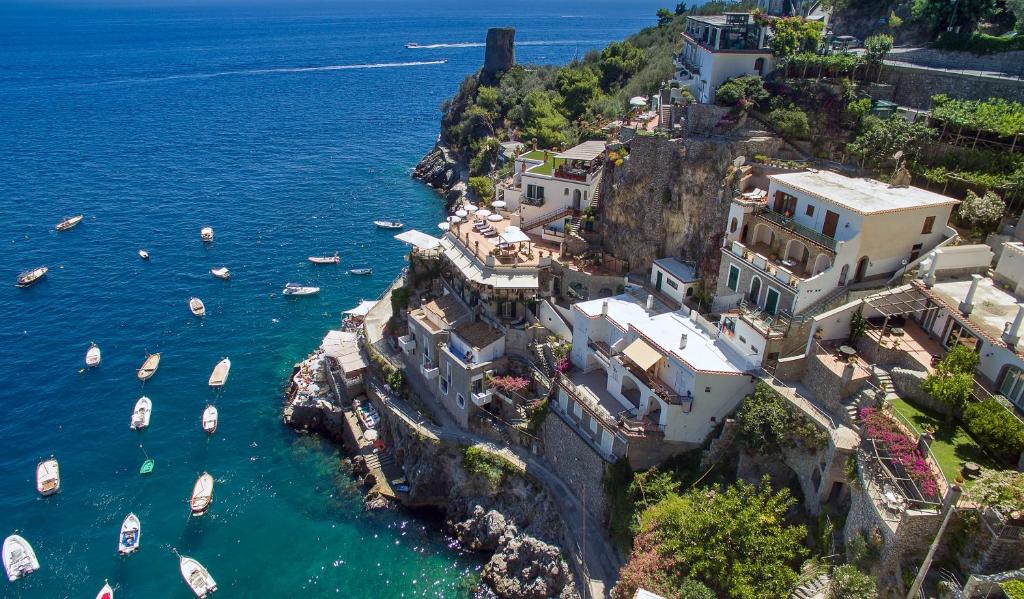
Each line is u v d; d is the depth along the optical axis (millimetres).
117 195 139750
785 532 42875
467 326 66750
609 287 65500
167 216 129125
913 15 71125
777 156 62188
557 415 58875
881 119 60781
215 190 143625
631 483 51781
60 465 68500
